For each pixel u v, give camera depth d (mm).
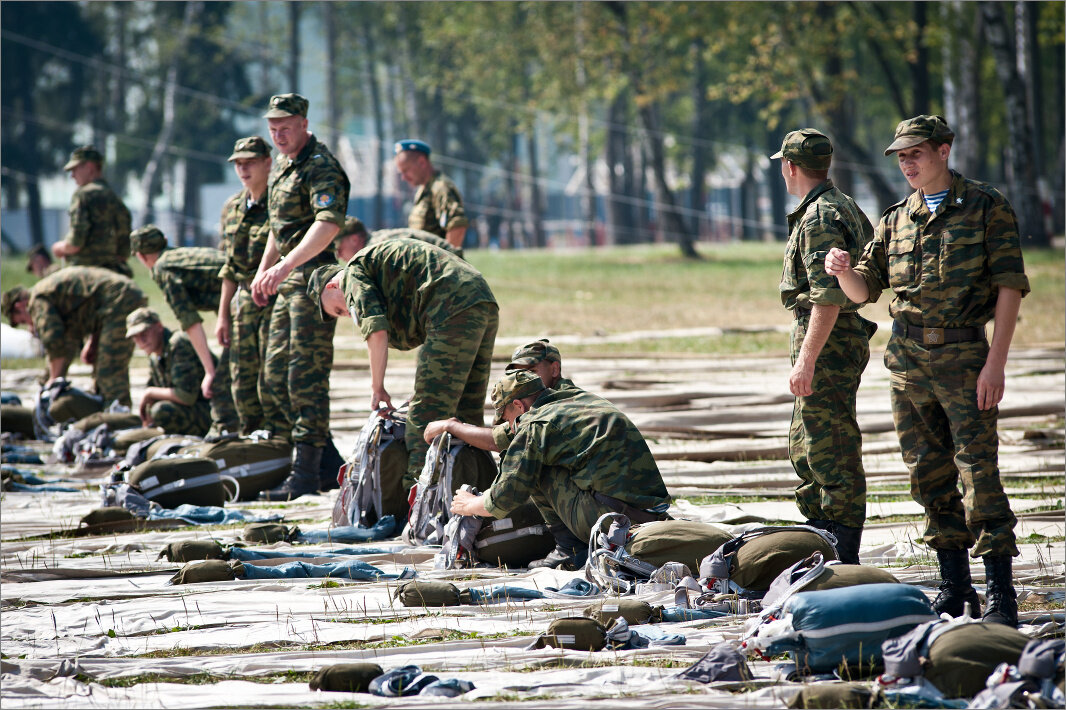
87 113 157750
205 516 20859
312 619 13469
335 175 22562
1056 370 36750
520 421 16234
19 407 31969
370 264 19891
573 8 118625
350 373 40656
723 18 107688
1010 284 12078
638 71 116812
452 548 16859
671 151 168000
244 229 25125
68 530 19922
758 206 192250
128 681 11492
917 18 112000
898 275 12938
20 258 113688
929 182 12648
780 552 13367
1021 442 26422
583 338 51281
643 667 11195
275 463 23562
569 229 198000
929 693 9906
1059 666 9617
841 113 107938
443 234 30781
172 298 28359
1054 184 114938
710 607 13227
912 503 20719
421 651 12070
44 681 11438
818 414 15016
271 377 23594
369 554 17453
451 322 19234
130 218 36312
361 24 171000
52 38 148250
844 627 10688
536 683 10727
